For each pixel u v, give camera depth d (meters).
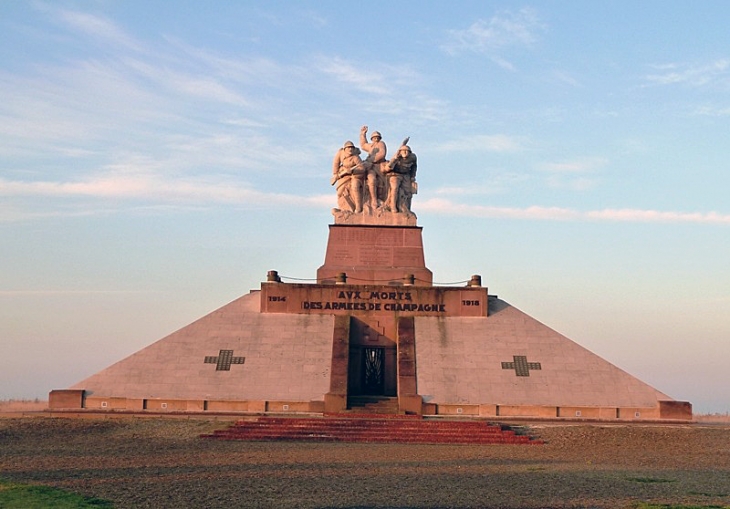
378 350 78.94
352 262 83.12
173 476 42.69
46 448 53.06
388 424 62.88
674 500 37.91
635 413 69.38
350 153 85.19
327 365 73.25
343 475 43.69
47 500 35.75
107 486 39.59
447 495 38.44
